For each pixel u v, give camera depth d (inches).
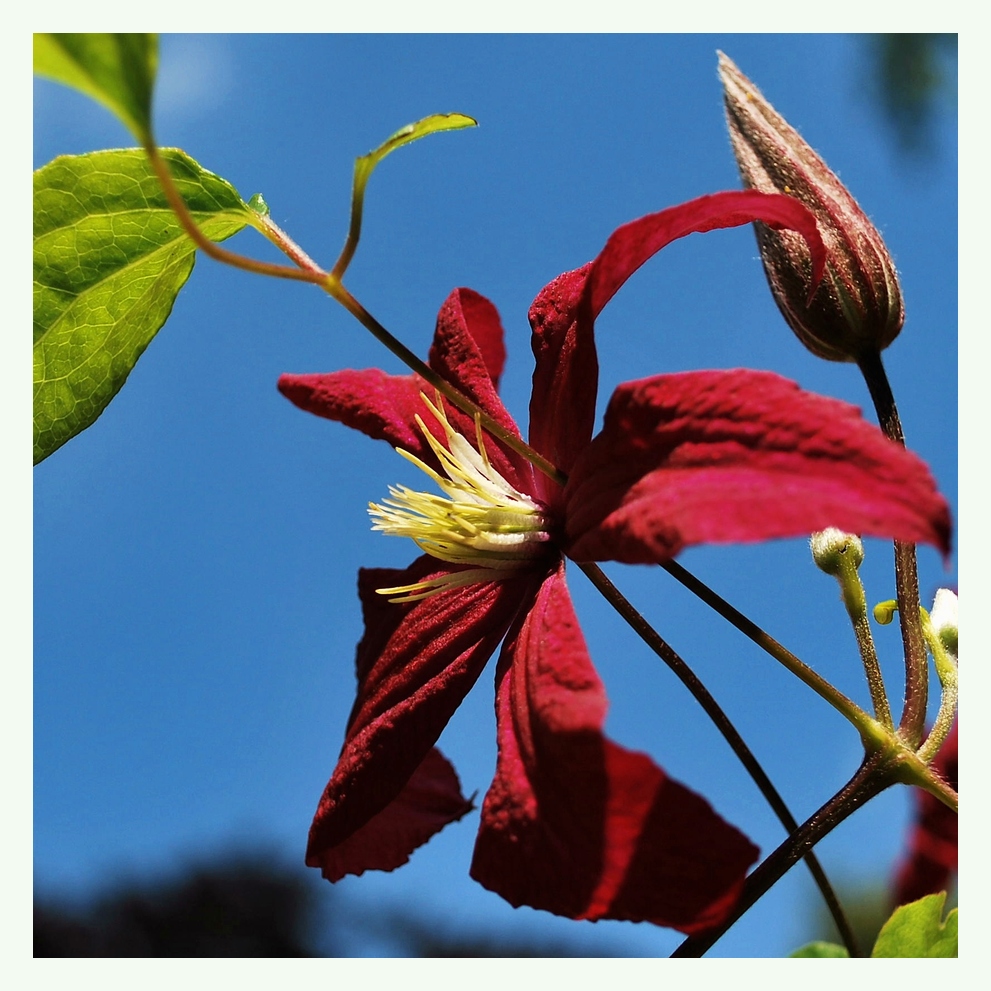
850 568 11.0
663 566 10.8
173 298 11.7
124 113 9.8
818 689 10.7
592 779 9.9
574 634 10.3
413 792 11.8
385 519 11.2
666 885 9.8
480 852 10.2
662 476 10.1
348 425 11.7
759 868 10.5
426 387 11.7
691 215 10.6
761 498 9.8
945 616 11.1
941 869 11.4
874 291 11.4
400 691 11.2
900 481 9.6
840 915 10.9
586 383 10.9
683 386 10.2
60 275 11.4
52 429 11.7
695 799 9.8
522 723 10.3
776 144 11.6
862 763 10.7
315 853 11.1
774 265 11.6
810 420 9.8
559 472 10.8
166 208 11.3
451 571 11.3
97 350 11.6
